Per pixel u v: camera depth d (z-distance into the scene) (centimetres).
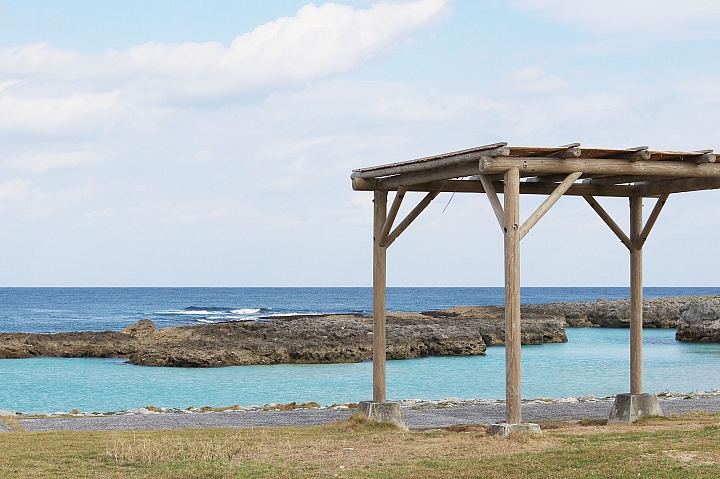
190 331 5409
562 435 1483
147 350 4562
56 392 3391
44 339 4950
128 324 8900
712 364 4459
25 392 3397
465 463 1227
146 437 1577
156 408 2477
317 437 1552
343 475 1160
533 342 5984
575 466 1148
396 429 1677
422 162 1566
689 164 1556
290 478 1141
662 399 2453
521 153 1422
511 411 1457
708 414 1881
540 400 2581
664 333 7050
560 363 4594
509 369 1447
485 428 1653
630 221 1834
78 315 10644
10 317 10169
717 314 6025
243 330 5459
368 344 4844
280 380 3803
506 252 1421
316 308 12988
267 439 1525
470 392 3369
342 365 4531
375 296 1752
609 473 1086
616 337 6688
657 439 1370
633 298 1816
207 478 1153
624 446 1297
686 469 1083
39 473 1197
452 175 1532
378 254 1753
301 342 4709
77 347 4912
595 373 4069
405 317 7381
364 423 1695
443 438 1502
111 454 1345
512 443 1373
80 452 1375
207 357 4375
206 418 2000
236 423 1889
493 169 1402
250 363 4491
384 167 1678
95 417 2106
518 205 1415
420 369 4334
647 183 1792
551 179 1709
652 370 4147
